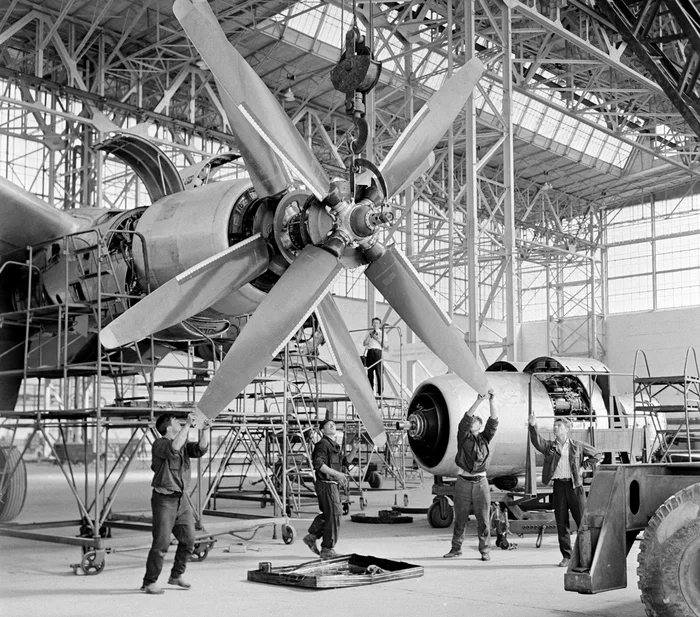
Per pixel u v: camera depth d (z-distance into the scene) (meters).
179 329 11.08
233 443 13.38
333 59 30.67
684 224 48.38
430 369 41.06
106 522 11.16
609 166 45.28
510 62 22.19
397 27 26.56
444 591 8.57
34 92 30.52
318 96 34.41
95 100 26.94
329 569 9.76
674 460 16.98
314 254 8.48
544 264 49.72
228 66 7.74
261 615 7.41
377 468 24.09
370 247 8.73
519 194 46.75
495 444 13.84
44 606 7.84
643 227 49.97
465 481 10.80
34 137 29.02
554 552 11.46
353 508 18.88
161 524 8.48
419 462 14.45
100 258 10.80
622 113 32.19
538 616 7.40
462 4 25.48
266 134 7.96
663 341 48.06
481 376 9.28
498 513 12.52
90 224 12.23
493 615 7.45
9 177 30.81
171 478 8.55
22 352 13.41
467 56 21.23
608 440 13.88
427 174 32.25
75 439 34.97
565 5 24.62
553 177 46.22
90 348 12.45
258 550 11.62
